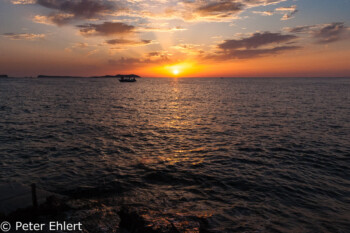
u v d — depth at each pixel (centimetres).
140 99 6544
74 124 2858
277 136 2262
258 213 941
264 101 5669
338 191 1151
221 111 4081
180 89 12369
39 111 3906
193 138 2222
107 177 1291
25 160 1557
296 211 963
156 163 1534
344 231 832
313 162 1553
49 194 994
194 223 823
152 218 823
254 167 1462
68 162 1531
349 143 1995
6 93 7944
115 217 849
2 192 968
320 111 3897
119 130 2555
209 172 1377
